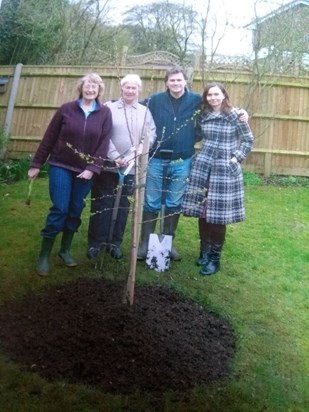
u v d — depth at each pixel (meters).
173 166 4.05
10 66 7.77
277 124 7.62
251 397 2.58
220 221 3.86
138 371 2.64
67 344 2.81
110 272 3.93
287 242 4.93
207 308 3.49
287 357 3.00
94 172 3.70
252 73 7.56
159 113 4.00
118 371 2.63
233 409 2.46
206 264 4.11
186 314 3.32
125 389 2.52
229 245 4.75
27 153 7.75
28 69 7.74
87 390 2.48
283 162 7.69
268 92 7.58
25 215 5.16
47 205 5.56
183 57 9.64
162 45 12.33
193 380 2.63
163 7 12.53
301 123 7.62
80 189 3.79
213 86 3.86
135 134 3.84
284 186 7.32
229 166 3.87
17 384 2.50
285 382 2.75
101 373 2.60
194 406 2.45
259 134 7.62
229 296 3.75
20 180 6.78
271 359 2.97
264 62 7.66
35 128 7.73
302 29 8.15
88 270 3.94
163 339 2.91
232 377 2.73
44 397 2.42
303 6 8.18
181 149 4.03
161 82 7.53
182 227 5.16
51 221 3.70
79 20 11.12
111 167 3.86
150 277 3.90
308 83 7.59
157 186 4.08
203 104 3.97
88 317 3.07
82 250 4.33
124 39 12.73
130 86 3.79
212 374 2.71
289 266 4.38
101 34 11.77
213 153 3.91
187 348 2.89
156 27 12.66
